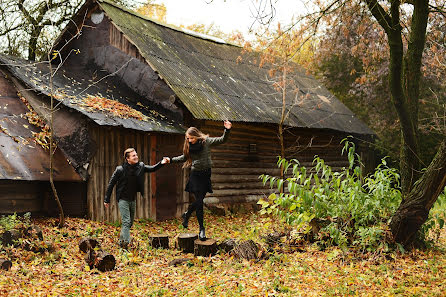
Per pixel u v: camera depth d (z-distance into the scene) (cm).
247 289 582
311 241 820
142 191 820
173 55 1444
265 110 1491
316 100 1883
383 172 863
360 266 697
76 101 1077
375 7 957
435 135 2000
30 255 693
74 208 1060
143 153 1164
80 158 1040
